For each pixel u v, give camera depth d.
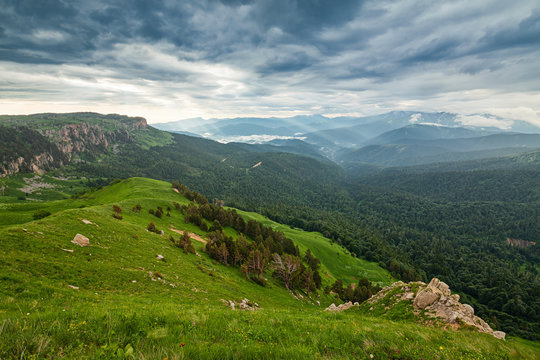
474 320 20.12
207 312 12.80
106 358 5.94
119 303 18.31
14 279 18.11
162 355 6.35
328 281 114.12
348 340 10.55
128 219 66.44
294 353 7.89
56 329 7.40
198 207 116.12
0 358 5.58
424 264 186.25
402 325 15.80
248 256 68.88
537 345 103.06
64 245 30.61
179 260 46.34
